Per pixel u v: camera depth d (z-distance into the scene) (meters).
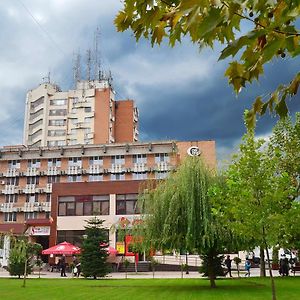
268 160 13.23
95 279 28.92
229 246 19.12
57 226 45.97
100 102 78.50
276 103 2.44
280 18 1.81
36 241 51.47
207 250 19.55
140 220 21.42
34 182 64.62
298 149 26.66
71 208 46.31
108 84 82.25
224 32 1.94
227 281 23.73
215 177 19.72
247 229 12.96
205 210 18.88
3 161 65.69
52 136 78.75
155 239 20.34
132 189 45.28
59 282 25.73
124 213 44.88
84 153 63.72
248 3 1.69
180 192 19.83
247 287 19.69
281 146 27.06
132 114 81.00
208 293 17.34
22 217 63.88
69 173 63.41
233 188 13.29
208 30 1.68
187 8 1.69
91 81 83.06
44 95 80.38
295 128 26.88
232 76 2.34
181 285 21.72
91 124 77.69
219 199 14.02
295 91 2.38
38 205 63.38
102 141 76.56
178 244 19.83
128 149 62.25
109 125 77.62
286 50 1.98
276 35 1.88
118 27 2.38
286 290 18.09
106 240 31.22
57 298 16.50
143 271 40.94
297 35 1.84
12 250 28.95
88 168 63.03
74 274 34.06
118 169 61.88
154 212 20.53
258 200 12.90
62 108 79.81
